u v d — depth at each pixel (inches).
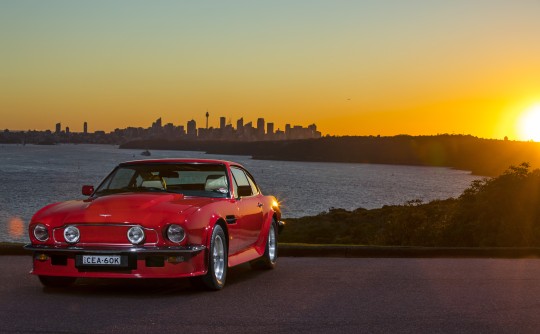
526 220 946.7
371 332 221.3
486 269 389.7
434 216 1283.2
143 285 324.2
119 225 286.8
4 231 3833.7
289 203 6584.6
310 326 229.8
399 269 389.4
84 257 285.0
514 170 1010.7
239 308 263.0
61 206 310.2
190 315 247.4
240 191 351.6
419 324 234.5
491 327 230.1
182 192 337.4
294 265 410.0
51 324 228.1
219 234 312.8
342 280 344.5
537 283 334.6
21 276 349.1
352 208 6136.8
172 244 286.7
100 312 251.6
